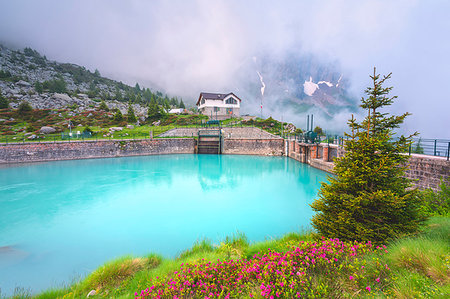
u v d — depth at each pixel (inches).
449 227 298.5
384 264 199.3
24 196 953.5
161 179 1267.2
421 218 287.0
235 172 1450.5
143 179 1262.3
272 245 371.6
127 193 1009.5
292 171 1423.5
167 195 984.3
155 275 296.7
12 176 1286.9
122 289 285.0
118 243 567.5
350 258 212.8
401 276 178.7
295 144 1894.7
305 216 730.8
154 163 1750.7
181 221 702.5
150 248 539.5
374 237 273.4
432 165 608.7
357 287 171.6
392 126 297.1
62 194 986.7
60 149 1802.4
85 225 677.9
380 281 176.1
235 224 675.4
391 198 265.6
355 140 310.0
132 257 402.0
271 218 718.5
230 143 2313.0
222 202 886.4
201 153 2346.2
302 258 214.5
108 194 992.9
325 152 1343.5
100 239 589.6
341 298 159.2
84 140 1916.8
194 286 205.6
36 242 574.6
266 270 200.5
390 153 285.1
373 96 302.4
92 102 4879.4
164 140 2266.2
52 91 5260.8
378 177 282.0
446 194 457.1
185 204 865.5
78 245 559.2
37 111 3137.3
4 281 416.5
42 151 1734.7
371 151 296.2
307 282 175.2
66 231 636.7
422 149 780.6
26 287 397.1
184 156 2140.7
